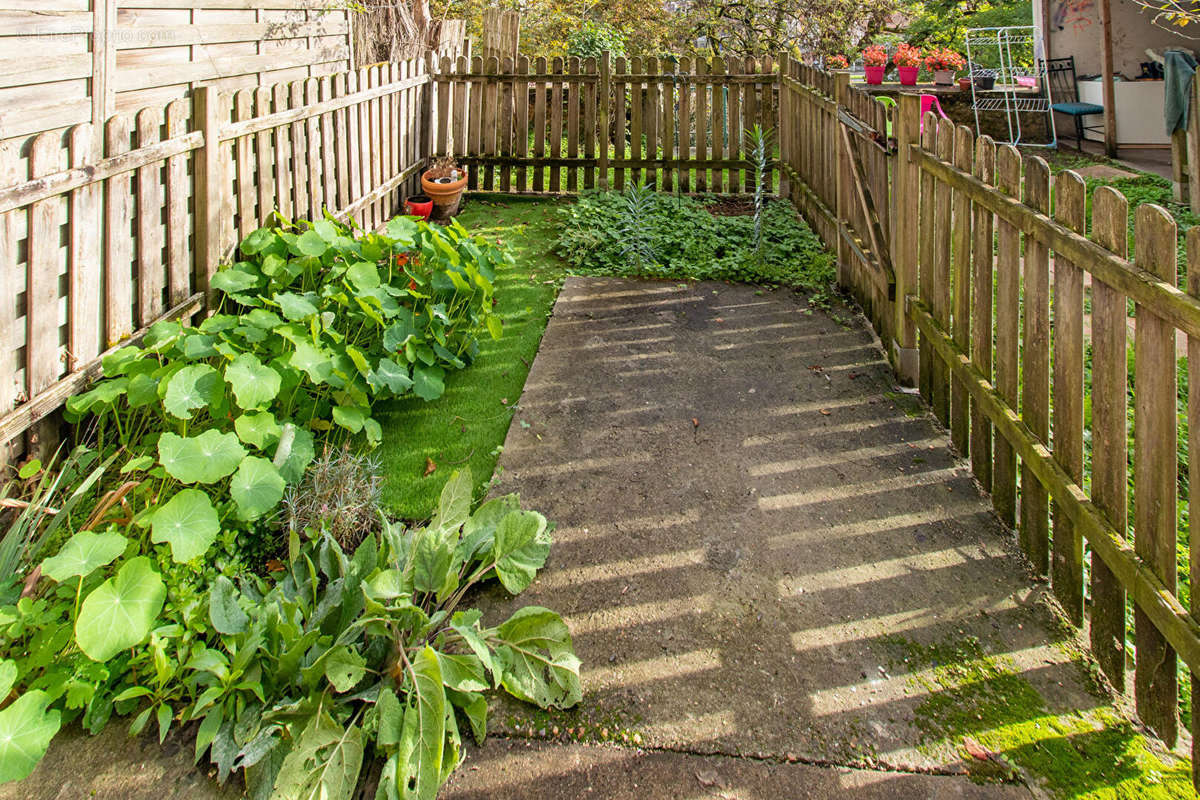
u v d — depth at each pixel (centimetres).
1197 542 175
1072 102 930
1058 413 238
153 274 330
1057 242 231
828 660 224
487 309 392
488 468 318
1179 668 229
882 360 402
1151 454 192
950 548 267
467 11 1168
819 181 573
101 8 392
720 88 717
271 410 323
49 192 267
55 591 236
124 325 314
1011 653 224
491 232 612
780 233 588
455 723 198
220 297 375
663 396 370
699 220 621
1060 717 204
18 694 211
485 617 242
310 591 239
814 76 589
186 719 202
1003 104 967
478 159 732
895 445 329
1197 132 613
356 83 547
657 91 722
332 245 373
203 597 234
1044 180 246
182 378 278
